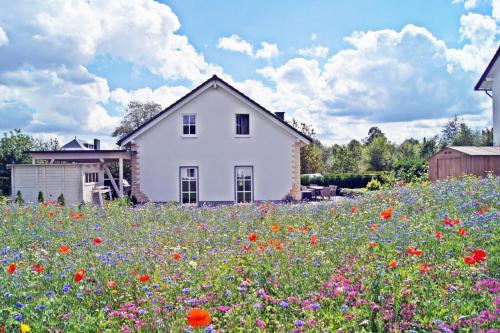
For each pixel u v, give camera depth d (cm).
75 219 1171
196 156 2609
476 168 2081
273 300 473
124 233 960
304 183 4369
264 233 915
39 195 2169
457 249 629
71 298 494
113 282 527
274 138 2652
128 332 413
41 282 547
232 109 2627
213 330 388
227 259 638
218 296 495
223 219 1163
